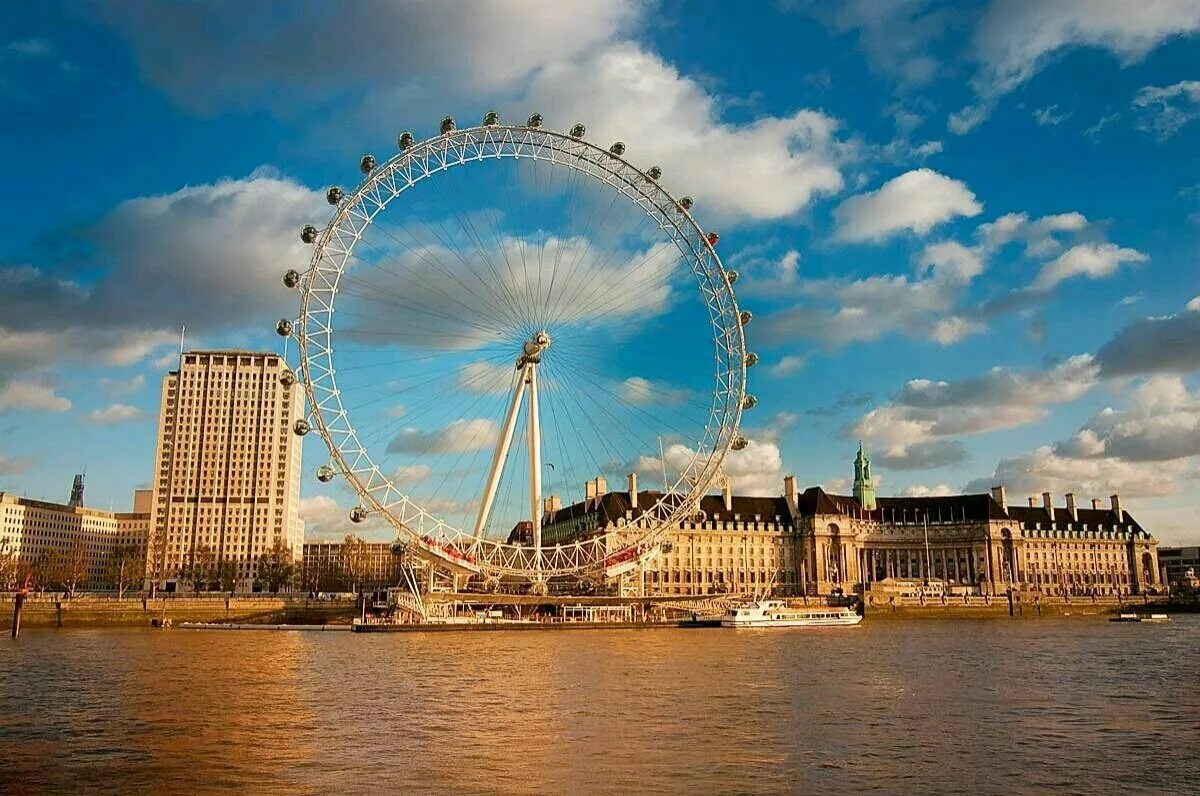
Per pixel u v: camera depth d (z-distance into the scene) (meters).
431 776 40.66
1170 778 41.25
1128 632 151.12
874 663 90.75
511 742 48.00
